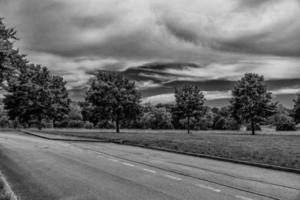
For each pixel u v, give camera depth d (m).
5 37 15.27
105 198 6.34
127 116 47.56
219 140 25.67
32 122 52.03
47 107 51.22
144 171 9.70
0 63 14.90
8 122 67.81
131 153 15.28
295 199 6.53
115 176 8.76
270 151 15.59
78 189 7.11
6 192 6.02
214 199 6.39
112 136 29.44
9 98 50.19
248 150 16.11
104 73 48.81
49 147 17.67
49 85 52.50
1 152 14.68
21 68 16.81
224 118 90.31
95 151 15.84
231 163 12.19
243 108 47.56
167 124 86.94
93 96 46.72
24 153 14.34
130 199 6.28
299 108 47.66
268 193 7.01
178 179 8.45
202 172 9.74
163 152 16.20
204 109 52.94
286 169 10.49
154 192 6.89
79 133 35.06
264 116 48.03
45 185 7.50
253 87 48.84
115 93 46.47
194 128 73.69
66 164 10.96
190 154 15.12
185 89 52.59
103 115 46.75
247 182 8.23
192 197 6.52
